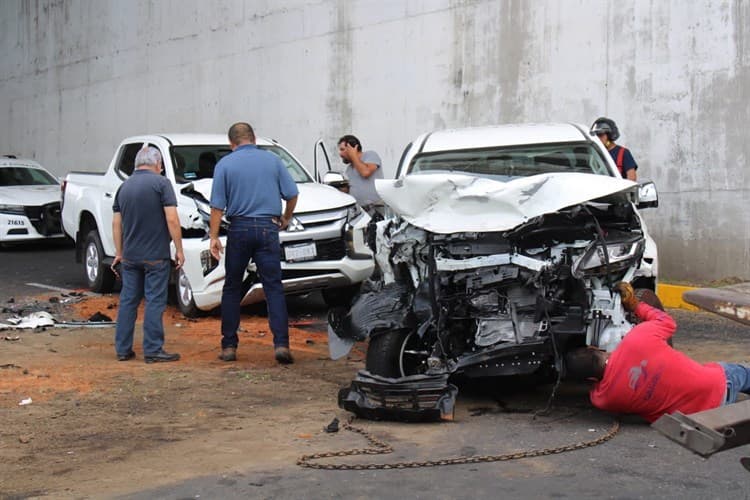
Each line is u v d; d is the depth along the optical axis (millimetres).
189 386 7430
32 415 6539
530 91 13688
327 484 5000
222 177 8266
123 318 8438
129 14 21594
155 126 21047
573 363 6219
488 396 7035
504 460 5379
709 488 4836
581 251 6316
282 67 17578
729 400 5465
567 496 4742
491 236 6391
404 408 6191
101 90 22891
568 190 6355
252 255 8336
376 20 15742
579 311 6211
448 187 6559
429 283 6488
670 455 5410
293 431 6109
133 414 6582
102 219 12328
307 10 16953
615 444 5660
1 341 9312
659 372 5516
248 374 7867
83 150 23750
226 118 18969
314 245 10117
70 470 5328
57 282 13852
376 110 15859
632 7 12508
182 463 5430
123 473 5258
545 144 8375
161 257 8359
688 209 12141
